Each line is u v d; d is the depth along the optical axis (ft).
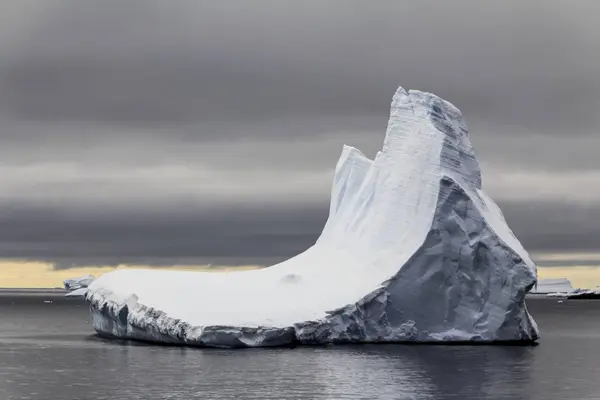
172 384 324.39
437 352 399.85
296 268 460.55
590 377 353.10
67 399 304.09
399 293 423.64
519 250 434.30
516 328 427.74
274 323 406.00
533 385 330.13
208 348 407.23
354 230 469.57
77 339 522.47
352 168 501.56
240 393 307.37
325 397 301.22
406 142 470.39
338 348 405.18
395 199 455.22
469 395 308.40
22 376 356.18
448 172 444.96
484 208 444.55
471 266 424.87
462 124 473.26
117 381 334.44
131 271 470.39
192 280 447.83
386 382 328.49
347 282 433.48
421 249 426.92
